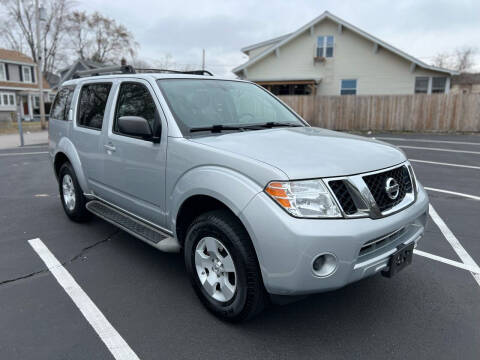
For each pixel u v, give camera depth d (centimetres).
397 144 1368
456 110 1778
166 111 319
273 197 235
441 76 2172
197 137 305
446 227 496
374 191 257
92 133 418
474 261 393
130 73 411
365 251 250
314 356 250
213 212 275
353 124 1967
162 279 356
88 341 265
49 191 709
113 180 390
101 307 308
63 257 404
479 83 5003
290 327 281
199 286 297
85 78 474
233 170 258
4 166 1018
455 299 319
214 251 279
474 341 264
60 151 493
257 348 258
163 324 285
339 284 236
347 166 253
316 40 2328
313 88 2388
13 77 3875
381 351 254
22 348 257
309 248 225
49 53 5066
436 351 254
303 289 232
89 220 514
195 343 263
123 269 376
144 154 335
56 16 4962
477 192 676
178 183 299
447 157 1065
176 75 369
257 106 395
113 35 5575
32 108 4156
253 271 252
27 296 325
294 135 322
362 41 2255
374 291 332
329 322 287
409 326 282
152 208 342
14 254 411
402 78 2233
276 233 229
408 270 372
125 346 260
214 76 408
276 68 2428
